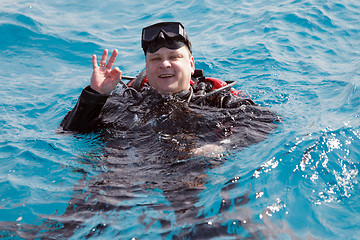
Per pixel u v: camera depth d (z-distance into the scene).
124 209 2.13
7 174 2.65
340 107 3.50
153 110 3.07
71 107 4.25
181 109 3.03
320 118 3.24
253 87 4.39
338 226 2.00
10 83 5.10
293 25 6.41
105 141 2.88
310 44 5.71
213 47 5.89
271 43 5.79
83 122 2.94
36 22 7.02
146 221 2.03
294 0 7.59
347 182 2.35
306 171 2.42
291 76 4.66
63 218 2.11
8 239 1.96
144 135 2.84
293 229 1.96
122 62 5.74
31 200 2.30
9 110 4.17
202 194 2.22
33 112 4.16
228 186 2.28
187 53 3.25
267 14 7.00
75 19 7.44
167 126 2.88
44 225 2.07
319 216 2.06
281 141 2.75
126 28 7.10
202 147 2.66
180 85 3.19
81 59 5.99
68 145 2.94
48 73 5.53
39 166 2.72
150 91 3.24
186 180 2.36
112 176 2.46
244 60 5.29
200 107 3.12
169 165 2.50
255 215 2.04
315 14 6.69
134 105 3.18
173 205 2.14
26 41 6.44
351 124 3.06
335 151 2.63
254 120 3.08
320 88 4.18
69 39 6.58
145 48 3.24
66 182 2.48
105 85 2.84
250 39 6.05
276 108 3.66
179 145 2.68
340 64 5.00
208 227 1.96
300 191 2.25
